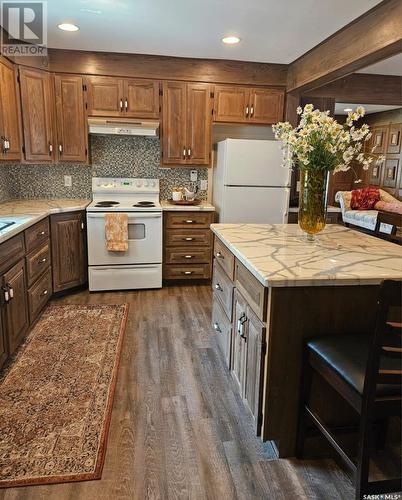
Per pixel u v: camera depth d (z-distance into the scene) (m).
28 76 3.56
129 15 2.84
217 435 1.95
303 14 2.74
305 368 1.73
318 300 1.70
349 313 1.74
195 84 4.06
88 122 3.89
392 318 1.68
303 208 2.22
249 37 3.28
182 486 1.63
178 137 4.14
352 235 2.51
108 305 3.63
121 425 2.00
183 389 2.34
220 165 4.21
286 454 1.82
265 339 1.72
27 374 2.43
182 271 4.20
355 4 2.53
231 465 1.76
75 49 3.75
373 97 4.59
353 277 1.63
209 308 3.62
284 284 1.60
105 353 2.71
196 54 3.86
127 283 4.04
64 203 3.96
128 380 2.41
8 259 2.47
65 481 1.64
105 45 3.61
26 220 2.87
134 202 4.31
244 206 4.09
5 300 2.41
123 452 1.81
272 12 2.71
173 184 4.54
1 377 2.39
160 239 4.00
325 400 1.80
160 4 2.63
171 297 3.90
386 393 1.38
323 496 1.60
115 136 4.30
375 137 8.84
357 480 1.43
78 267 3.90
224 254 2.46
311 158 2.08
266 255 1.95
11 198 4.14
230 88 4.12
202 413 2.12
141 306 3.64
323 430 1.62
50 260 3.57
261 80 4.14
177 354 2.75
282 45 3.46
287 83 4.18
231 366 2.36
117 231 3.83
